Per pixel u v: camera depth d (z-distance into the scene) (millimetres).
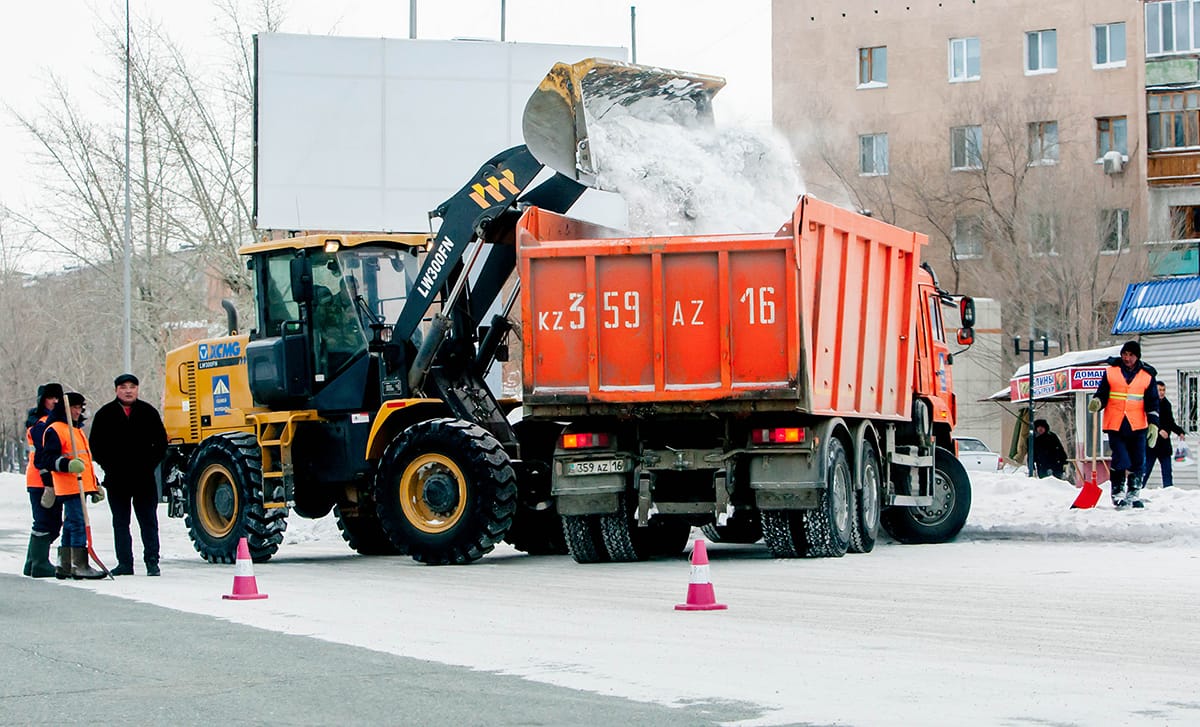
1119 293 50625
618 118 16500
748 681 7664
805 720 6578
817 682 7621
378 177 32375
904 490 17188
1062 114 54156
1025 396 35500
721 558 15914
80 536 14391
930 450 17703
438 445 15625
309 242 17156
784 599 11500
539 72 32844
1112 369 18531
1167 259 50844
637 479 14750
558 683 7645
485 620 10477
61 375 61312
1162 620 10047
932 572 13539
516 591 12656
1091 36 54969
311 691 7453
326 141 32188
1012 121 53750
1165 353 34500
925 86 56562
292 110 32125
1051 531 17359
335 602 11859
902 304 17016
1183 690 7355
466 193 16281
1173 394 34281
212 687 7609
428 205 32500
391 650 8961
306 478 17234
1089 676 7789
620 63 15805
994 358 50719
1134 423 18344
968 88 56281
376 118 32375
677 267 14539
